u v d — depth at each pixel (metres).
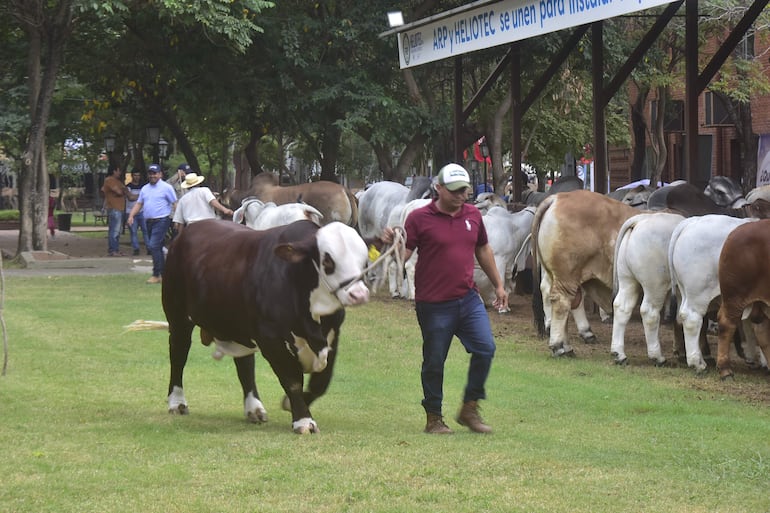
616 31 29.58
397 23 20.75
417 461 7.84
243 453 8.05
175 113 35.12
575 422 9.59
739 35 16.31
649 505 6.83
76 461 7.82
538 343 14.69
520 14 17.66
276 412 10.02
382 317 17.05
